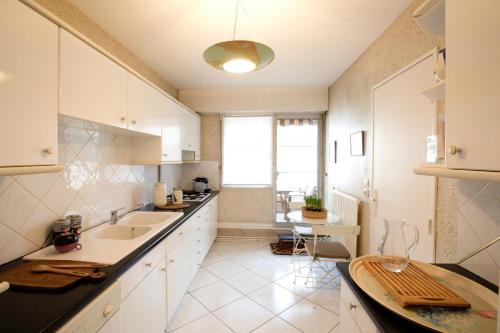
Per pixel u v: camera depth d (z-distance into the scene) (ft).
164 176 11.14
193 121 11.96
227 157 13.83
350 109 9.46
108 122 5.17
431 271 3.64
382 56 7.02
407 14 5.84
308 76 10.79
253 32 7.03
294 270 9.91
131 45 7.78
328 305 7.59
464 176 2.50
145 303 4.90
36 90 3.40
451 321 2.52
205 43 7.65
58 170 3.69
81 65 4.33
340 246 8.73
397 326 2.57
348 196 9.26
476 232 3.70
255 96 12.69
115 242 5.10
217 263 10.53
